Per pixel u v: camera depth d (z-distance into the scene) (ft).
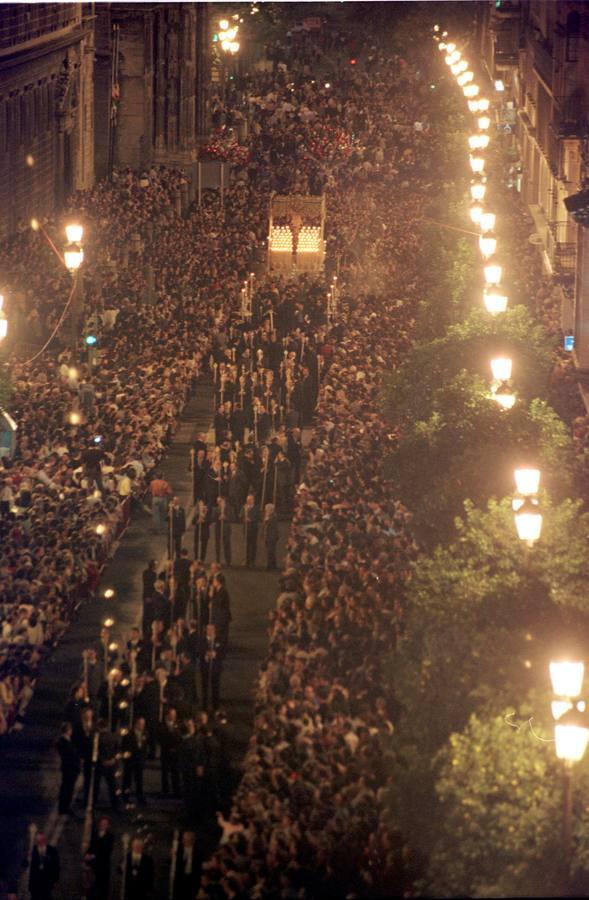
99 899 192.54
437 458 256.93
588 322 403.54
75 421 342.44
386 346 392.06
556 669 150.20
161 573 258.78
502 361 258.57
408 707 174.40
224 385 379.35
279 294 456.45
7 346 406.62
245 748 229.86
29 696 239.91
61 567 267.18
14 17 546.26
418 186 625.82
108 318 432.25
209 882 180.04
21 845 205.67
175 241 529.04
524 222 553.64
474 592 183.73
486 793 156.87
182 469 360.89
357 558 249.34
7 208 537.24
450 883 155.63
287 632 233.14
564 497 246.27
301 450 345.51
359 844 175.73
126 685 226.17
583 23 531.91
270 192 602.03
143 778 223.92
